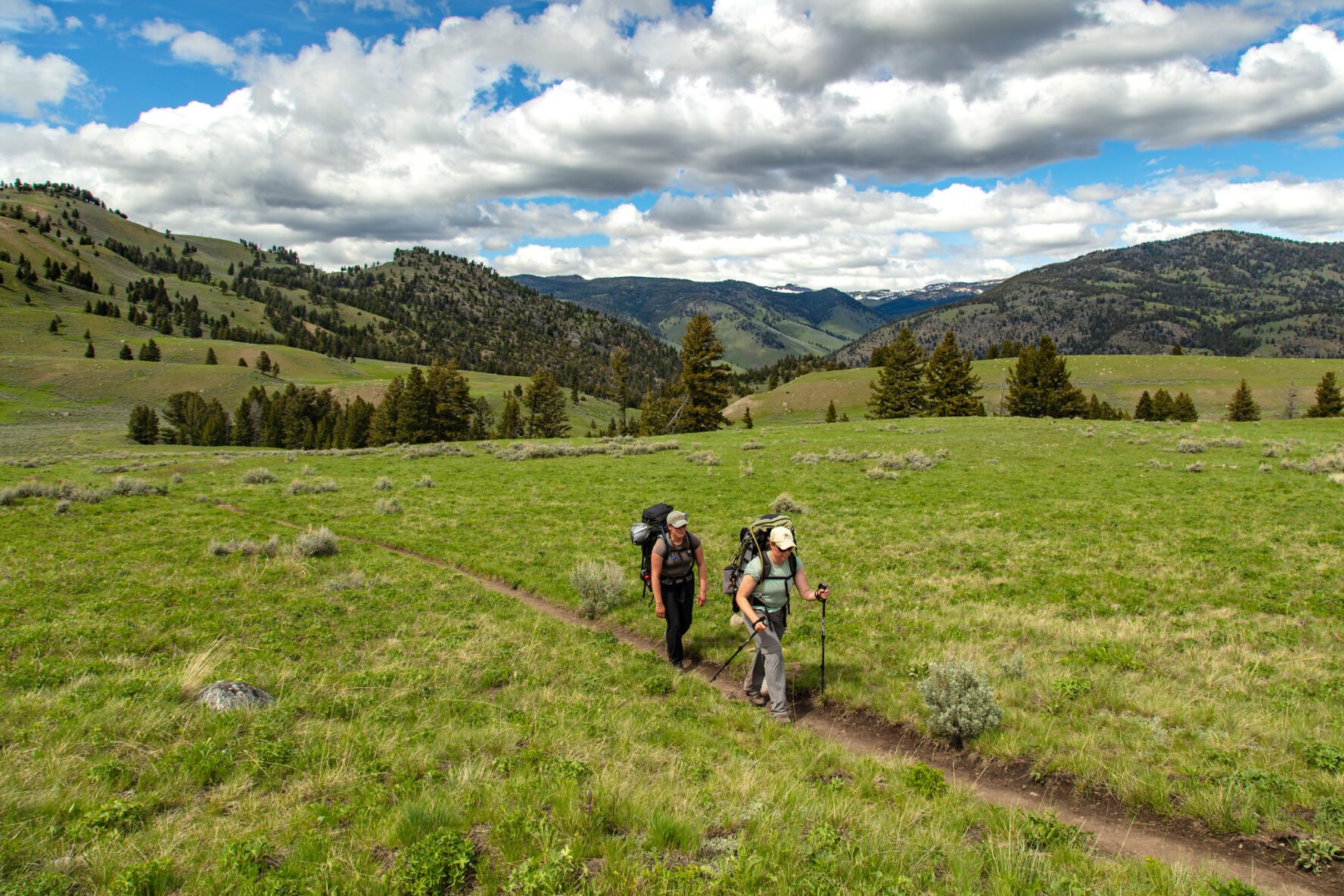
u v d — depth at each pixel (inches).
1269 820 232.1
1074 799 259.8
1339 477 972.6
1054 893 186.7
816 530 803.4
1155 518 805.2
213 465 1663.4
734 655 363.6
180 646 444.5
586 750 278.8
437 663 412.5
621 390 5506.9
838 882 187.3
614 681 389.7
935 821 229.9
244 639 458.3
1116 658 396.8
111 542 765.3
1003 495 997.8
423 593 578.6
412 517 930.1
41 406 5585.6
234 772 251.3
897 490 1061.1
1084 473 1182.3
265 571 644.1
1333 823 223.6
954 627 466.0
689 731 312.3
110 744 269.0
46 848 196.2
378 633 479.8
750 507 964.6
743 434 2210.9
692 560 411.2
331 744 279.3
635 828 219.1
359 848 200.4
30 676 368.8
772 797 239.9
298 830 209.9
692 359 3115.2
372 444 4227.4
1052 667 383.9
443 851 194.7
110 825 210.2
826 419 4805.6
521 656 426.9
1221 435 1673.2
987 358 7293.3
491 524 872.9
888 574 609.6
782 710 335.6
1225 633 438.9
